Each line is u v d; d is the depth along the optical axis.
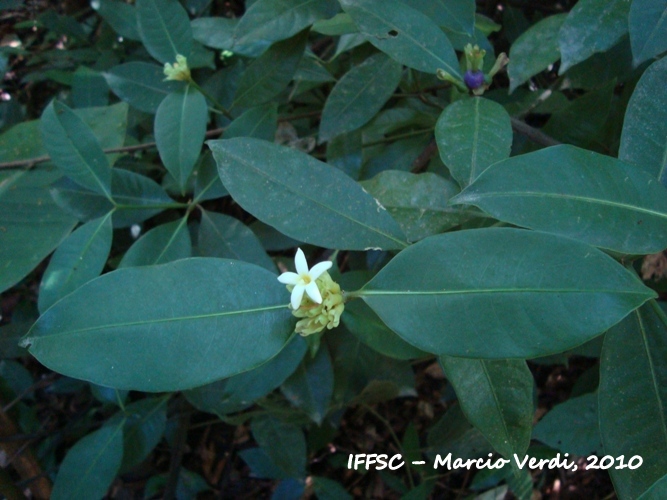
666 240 0.23
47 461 0.58
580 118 0.42
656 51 0.28
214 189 0.39
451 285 0.21
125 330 0.22
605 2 0.32
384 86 0.41
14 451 0.51
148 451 0.51
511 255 0.21
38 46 0.76
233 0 0.69
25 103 0.75
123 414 0.50
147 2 0.42
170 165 0.38
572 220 0.23
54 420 0.65
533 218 0.22
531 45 0.37
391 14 0.33
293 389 0.44
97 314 0.22
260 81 0.41
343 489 0.56
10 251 0.43
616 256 0.26
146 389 0.22
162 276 0.23
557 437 0.39
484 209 0.23
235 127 0.39
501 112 0.30
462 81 0.33
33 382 0.58
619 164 0.24
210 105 0.53
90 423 0.61
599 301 0.19
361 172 0.47
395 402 0.68
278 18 0.36
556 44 0.36
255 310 0.23
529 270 0.20
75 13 0.75
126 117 0.52
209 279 0.23
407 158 0.46
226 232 0.38
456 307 0.21
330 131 0.41
